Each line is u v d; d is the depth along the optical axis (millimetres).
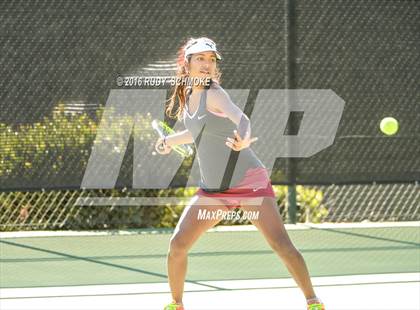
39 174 22469
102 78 22562
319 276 18750
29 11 22188
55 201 23672
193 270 19375
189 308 15945
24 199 23500
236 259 20516
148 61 22625
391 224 24766
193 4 22891
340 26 23672
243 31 23328
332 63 23703
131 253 21109
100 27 22484
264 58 23438
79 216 23750
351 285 17875
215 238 22953
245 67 23391
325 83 23703
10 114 22266
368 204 24922
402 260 20406
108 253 21078
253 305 16141
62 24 22328
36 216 23609
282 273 19062
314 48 23609
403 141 23969
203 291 17344
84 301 16547
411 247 21875
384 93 23875
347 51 23766
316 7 23594
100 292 17312
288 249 13188
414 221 25031
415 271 19266
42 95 22359
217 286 17812
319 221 24938
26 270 19328
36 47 22266
